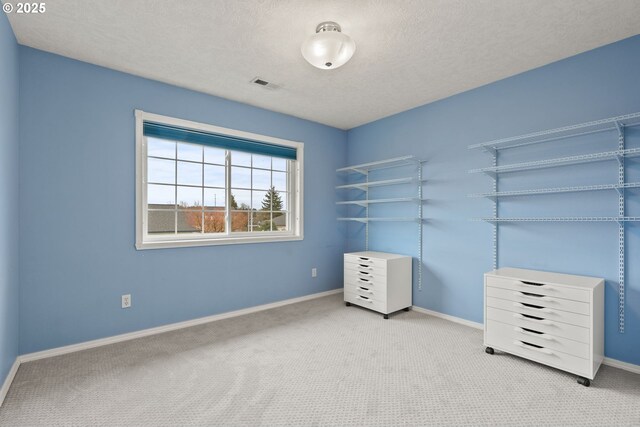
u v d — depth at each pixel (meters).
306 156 4.22
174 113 3.12
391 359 2.45
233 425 1.69
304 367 2.32
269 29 2.20
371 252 4.14
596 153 2.44
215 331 3.05
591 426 1.69
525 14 2.02
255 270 3.73
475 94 3.18
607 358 2.37
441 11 1.99
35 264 2.44
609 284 2.38
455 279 3.35
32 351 2.43
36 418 1.74
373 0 1.89
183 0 1.90
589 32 2.23
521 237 2.85
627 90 2.31
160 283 3.04
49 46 2.42
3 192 1.94
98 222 2.71
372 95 3.38
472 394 1.97
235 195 3.69
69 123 2.58
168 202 3.20
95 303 2.70
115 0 1.90
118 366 2.33
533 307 2.33
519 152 2.87
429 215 3.60
